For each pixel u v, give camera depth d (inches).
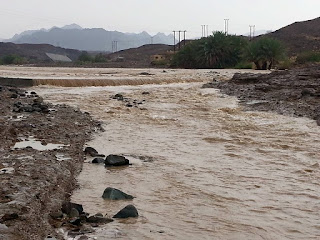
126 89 1215.6
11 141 467.8
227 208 295.6
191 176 375.6
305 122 676.7
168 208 293.3
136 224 261.1
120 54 5211.6
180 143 519.8
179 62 2780.5
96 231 245.8
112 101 919.0
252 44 2358.5
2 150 419.8
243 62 2516.0
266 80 1243.8
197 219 273.4
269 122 681.0
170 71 2049.7
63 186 326.6
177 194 324.8
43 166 359.6
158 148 489.4
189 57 2743.6
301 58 2415.1
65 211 271.9
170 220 270.5
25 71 1705.2
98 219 262.5
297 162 430.0
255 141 534.6
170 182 356.5
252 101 933.2
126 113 763.4
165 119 708.0
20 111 668.1
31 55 6220.5
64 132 542.0
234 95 1078.4
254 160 437.7
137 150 476.1
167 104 909.8
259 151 479.5
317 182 360.8
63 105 797.9
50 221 255.9
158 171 390.6
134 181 357.4
